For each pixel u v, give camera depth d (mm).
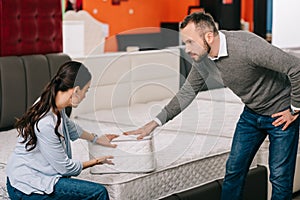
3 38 4184
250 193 3609
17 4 4254
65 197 2572
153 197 2990
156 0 9422
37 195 2566
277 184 2924
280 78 2832
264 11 8242
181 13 9422
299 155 3988
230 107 4242
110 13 8625
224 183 3100
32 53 4418
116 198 2787
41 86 4316
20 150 2629
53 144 2541
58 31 4648
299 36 5215
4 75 4070
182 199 3088
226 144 3551
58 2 4621
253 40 2668
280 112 2857
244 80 2764
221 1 8086
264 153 3754
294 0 5219
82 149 3439
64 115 2721
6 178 2881
